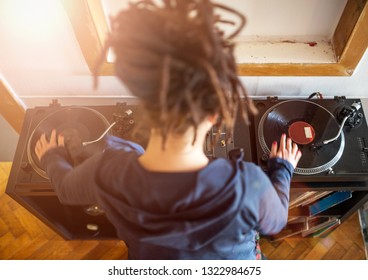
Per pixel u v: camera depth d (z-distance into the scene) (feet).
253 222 1.97
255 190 1.89
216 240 2.03
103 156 2.08
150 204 1.81
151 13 1.45
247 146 3.81
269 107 4.02
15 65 4.21
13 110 4.91
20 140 3.91
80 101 4.83
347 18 3.75
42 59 4.09
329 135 3.76
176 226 1.82
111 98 4.75
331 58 4.14
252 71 4.11
